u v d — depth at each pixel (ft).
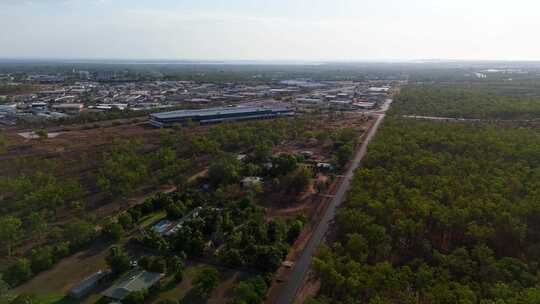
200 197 404.36
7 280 261.24
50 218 359.05
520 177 400.88
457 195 366.02
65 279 273.13
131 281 259.39
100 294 257.34
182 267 282.56
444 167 435.53
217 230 332.80
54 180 426.10
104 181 415.64
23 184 401.08
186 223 336.90
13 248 311.27
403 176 416.05
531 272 260.42
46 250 292.20
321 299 233.14
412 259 291.38
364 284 236.02
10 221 314.76
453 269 262.06
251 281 258.57
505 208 329.52
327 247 287.89
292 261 299.58
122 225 341.00
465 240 312.50
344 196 426.92
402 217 319.27
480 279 254.06
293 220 366.22
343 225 326.44
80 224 323.78
